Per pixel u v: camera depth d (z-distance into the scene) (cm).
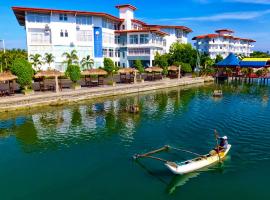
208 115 3531
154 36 8244
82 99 4412
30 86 4350
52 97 4016
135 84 5691
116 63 8200
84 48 6994
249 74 7712
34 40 6425
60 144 2517
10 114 3494
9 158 2223
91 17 7012
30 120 3266
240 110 3828
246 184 1775
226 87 6388
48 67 6031
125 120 3281
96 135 2748
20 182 1842
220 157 2109
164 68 6900
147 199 1625
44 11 6278
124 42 8219
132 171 1970
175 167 1836
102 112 3678
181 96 5041
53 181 1850
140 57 8062
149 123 3153
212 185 1767
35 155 2280
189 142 2531
